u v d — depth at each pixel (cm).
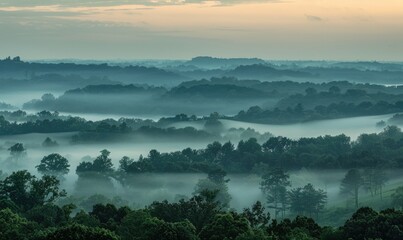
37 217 9775
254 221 9175
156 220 8219
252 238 7425
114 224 9056
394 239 7369
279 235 8094
